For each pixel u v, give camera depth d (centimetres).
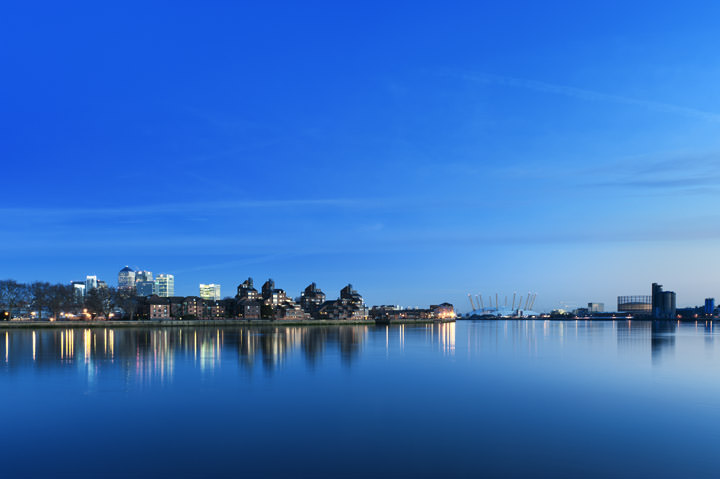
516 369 7181
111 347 11031
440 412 4400
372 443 3528
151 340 13938
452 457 3256
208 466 3094
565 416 4275
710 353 9869
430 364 7788
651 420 4150
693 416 4288
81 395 5088
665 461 3184
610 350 10669
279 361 8112
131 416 4241
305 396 5069
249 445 3484
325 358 8662
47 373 6600
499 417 4234
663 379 6244
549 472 3005
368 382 5906
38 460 3200
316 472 3002
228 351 10025
